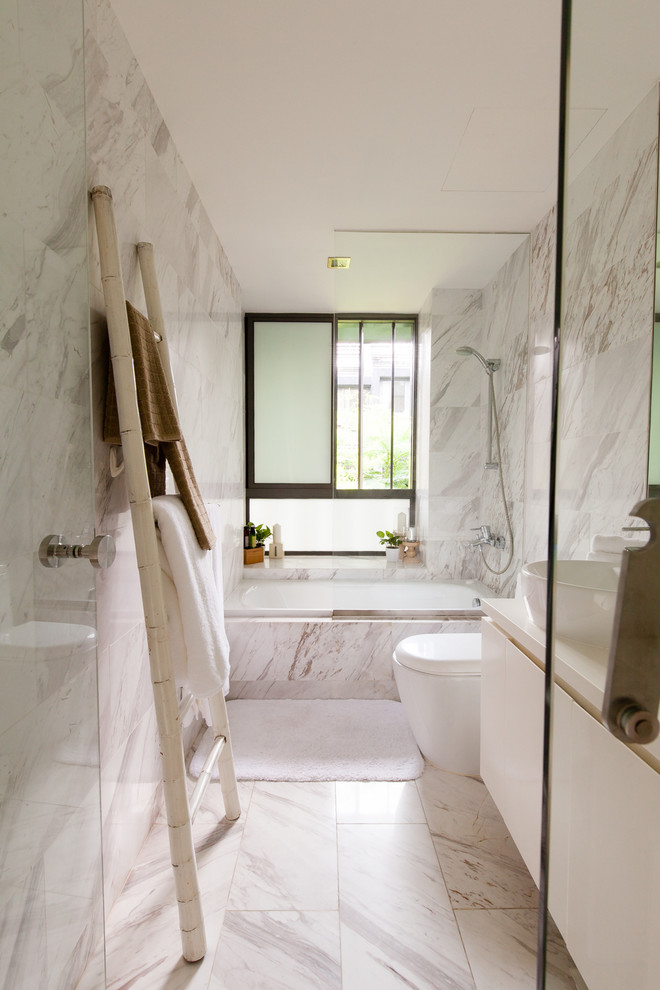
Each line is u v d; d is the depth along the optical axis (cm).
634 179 78
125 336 114
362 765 189
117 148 132
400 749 200
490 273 272
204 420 229
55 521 93
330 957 116
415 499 289
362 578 288
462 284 274
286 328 353
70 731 97
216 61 143
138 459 113
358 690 244
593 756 63
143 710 152
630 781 66
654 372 76
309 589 316
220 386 264
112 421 122
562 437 56
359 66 145
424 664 183
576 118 54
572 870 64
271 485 356
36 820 86
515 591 259
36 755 86
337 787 179
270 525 367
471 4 126
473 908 129
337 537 289
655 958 69
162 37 136
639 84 57
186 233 196
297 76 149
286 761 192
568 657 64
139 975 112
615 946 69
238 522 324
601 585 55
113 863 130
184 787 117
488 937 121
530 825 122
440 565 284
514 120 167
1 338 77
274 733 212
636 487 63
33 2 84
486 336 275
